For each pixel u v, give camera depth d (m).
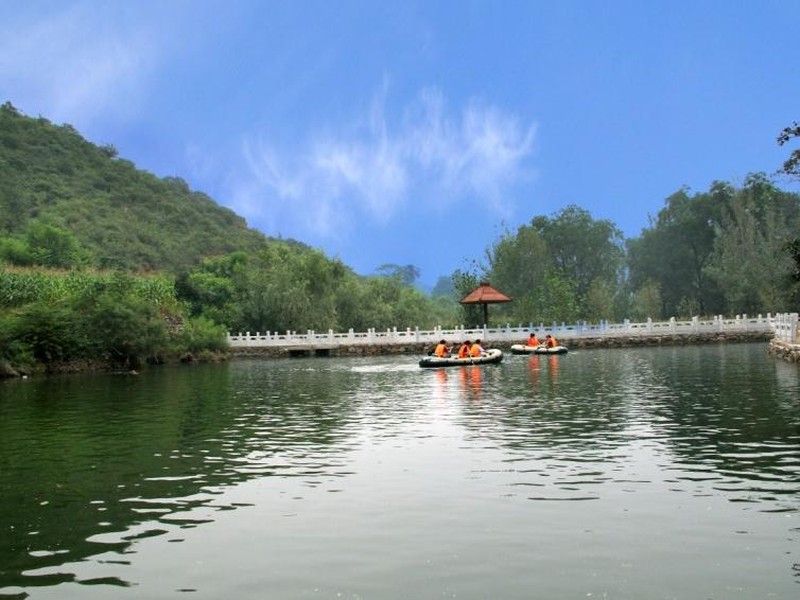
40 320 48.41
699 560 9.92
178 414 25.19
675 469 14.90
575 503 12.62
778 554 10.09
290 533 11.40
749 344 65.75
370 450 17.77
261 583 9.48
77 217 111.62
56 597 9.18
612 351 61.00
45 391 34.88
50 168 126.81
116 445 19.11
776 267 85.25
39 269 70.12
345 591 9.17
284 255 93.25
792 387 28.14
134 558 10.45
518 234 99.62
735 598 8.77
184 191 149.62
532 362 48.69
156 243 115.25
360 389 33.12
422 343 69.38
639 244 110.38
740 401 24.69
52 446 19.09
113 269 88.38
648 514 11.91
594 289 89.94
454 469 15.40
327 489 14.00
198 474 15.52
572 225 109.12
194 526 11.87
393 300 97.94
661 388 29.77
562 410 23.89
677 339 68.81
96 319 51.81
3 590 9.41
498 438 18.92
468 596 8.94
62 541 11.23
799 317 48.94
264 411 25.66
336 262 88.38
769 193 93.25
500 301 70.38
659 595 8.88
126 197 129.88
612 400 26.22
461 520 11.80
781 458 15.62
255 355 68.12
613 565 9.80
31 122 137.88
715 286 102.62
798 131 29.80
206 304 79.44
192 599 9.05
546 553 10.27
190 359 61.44
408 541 10.89
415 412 24.47
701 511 12.03
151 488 14.38
